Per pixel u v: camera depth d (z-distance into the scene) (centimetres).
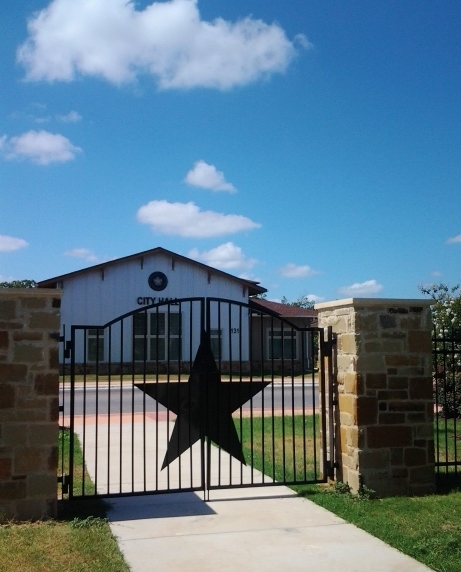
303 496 737
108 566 504
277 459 972
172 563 520
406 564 514
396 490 732
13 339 647
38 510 639
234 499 728
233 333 2928
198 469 903
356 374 733
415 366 751
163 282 2841
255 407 1791
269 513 668
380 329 745
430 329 761
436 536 570
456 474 834
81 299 2739
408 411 744
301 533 598
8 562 508
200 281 2897
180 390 759
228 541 577
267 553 544
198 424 758
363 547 557
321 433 802
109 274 2783
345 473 759
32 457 642
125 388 2241
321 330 800
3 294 645
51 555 526
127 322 2786
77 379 2559
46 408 649
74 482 818
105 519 641
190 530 611
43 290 654
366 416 730
